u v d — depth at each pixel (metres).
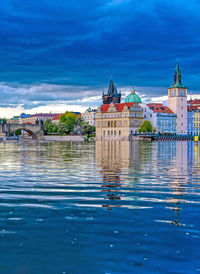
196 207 22.19
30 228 17.97
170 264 13.84
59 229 17.83
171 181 32.88
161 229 17.77
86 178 34.81
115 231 17.52
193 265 13.76
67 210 21.52
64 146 133.75
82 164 49.94
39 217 19.94
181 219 19.48
